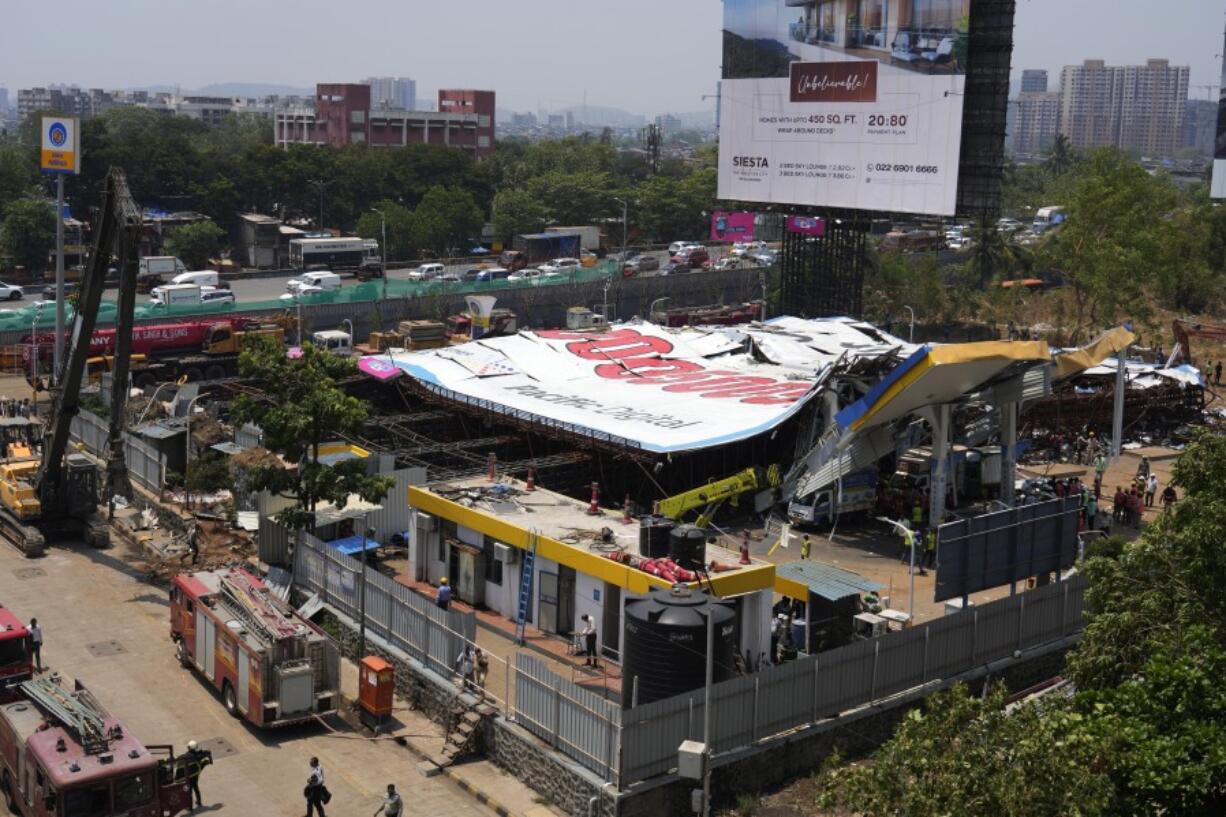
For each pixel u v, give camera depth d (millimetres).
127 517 59000
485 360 76188
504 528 46500
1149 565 32375
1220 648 29062
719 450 63875
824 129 92250
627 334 82938
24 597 49906
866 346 79625
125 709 39781
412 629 41875
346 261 158625
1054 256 126688
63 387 55250
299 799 34531
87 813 29516
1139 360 103688
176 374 91000
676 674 34875
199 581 43281
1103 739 25594
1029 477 69250
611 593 42469
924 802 22609
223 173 183250
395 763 37094
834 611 42250
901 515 61000
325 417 48750
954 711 23969
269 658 38031
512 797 34750
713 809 34000
